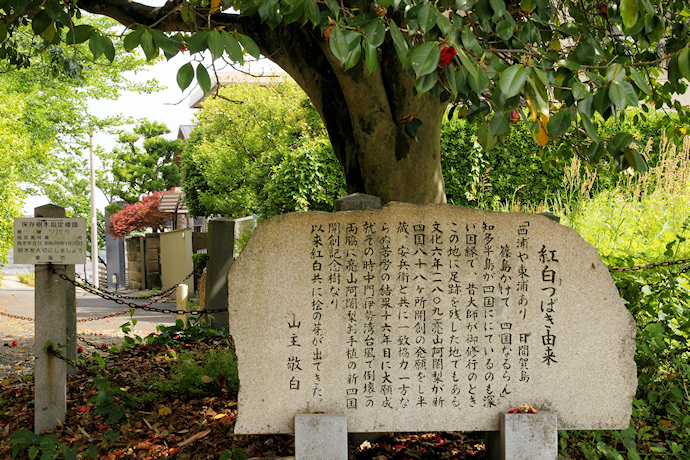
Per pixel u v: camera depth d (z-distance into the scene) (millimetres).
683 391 3732
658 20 2926
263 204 11492
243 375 3160
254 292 3180
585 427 3209
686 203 5621
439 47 2346
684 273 4047
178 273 17156
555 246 3252
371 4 3596
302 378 3176
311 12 2521
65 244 3990
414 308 3217
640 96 3789
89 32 2533
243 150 14734
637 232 5105
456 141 8773
